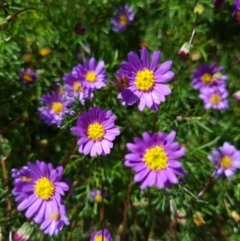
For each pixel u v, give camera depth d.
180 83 0.27
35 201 0.21
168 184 0.19
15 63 0.27
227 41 0.27
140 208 0.26
